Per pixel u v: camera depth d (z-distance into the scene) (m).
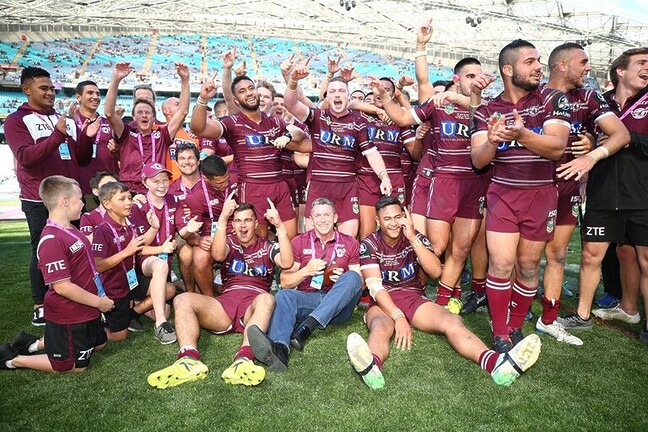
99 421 2.90
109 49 43.31
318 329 4.37
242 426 2.82
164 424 2.85
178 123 5.95
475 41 37.66
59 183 3.52
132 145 5.78
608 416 2.90
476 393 3.16
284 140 4.79
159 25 38.75
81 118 5.81
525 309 3.86
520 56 3.34
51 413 3.00
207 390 3.24
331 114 5.07
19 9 32.66
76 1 32.47
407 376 3.40
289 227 5.40
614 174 4.04
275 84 39.22
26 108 4.88
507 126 3.13
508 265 3.61
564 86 3.87
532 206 3.54
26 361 3.57
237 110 6.13
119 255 3.97
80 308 3.51
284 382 3.34
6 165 23.36
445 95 4.48
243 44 48.66
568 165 3.50
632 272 4.45
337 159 5.11
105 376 3.51
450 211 4.67
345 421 2.85
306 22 34.31
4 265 7.25
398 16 34.12
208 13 38.31
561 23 30.66
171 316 4.80
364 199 5.54
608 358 3.72
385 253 4.19
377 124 5.54
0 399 3.19
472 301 4.89
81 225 4.36
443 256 5.36
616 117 3.74
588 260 4.26
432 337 4.13
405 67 45.34
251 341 3.45
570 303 5.18
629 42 32.66
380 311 4.09
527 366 3.17
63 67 37.81
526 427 2.79
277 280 5.98
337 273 4.32
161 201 4.89
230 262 4.34
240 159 5.20
